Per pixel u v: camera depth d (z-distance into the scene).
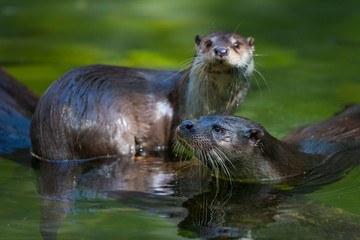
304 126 23.52
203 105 21.84
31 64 31.75
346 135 22.27
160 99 22.31
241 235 13.78
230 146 18.52
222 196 16.78
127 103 21.62
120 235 13.53
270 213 15.23
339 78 31.00
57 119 20.09
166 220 14.66
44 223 14.23
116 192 16.84
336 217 14.91
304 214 15.21
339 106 26.33
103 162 20.28
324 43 38.97
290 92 28.70
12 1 52.84
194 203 16.08
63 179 18.02
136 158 20.92
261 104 26.89
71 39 38.50
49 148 20.09
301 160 19.75
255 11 49.53
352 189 17.27
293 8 51.00
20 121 22.33
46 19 45.25
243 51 21.70
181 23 44.03
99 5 51.75
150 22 44.50
